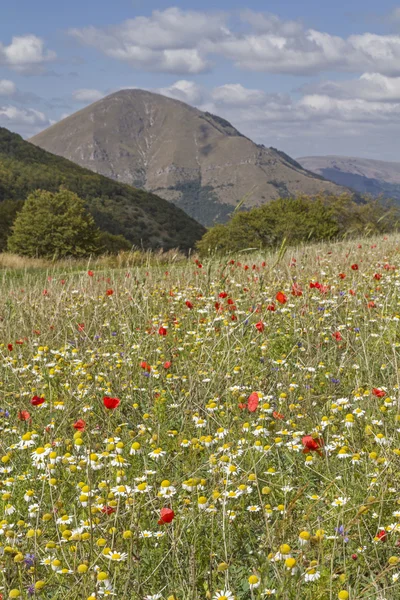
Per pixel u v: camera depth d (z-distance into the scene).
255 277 8.56
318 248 13.58
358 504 2.97
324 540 2.67
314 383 4.93
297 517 2.99
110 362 5.75
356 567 2.64
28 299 8.65
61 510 3.01
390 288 7.41
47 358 5.97
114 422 4.31
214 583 2.55
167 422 4.35
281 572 2.39
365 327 5.88
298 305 6.98
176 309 7.89
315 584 2.50
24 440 3.69
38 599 2.47
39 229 52.56
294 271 9.40
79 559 2.63
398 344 5.08
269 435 3.71
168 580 2.58
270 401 4.38
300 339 5.70
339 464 3.46
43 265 23.72
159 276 10.10
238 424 3.88
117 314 7.67
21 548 2.79
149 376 5.18
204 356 5.55
